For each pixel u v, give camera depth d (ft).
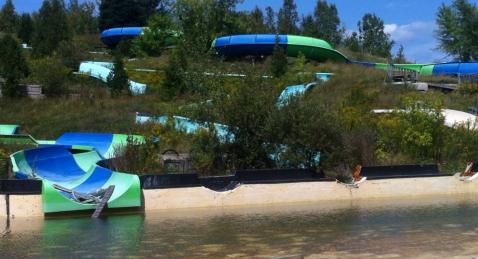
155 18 207.41
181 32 203.62
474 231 46.44
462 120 90.38
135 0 286.46
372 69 163.63
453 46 293.02
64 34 201.87
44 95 116.16
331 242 42.39
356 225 49.49
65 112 104.94
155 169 65.57
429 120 79.25
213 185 61.21
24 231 46.88
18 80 114.83
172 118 81.56
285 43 178.29
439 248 40.06
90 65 148.87
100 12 291.79
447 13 295.89
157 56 200.85
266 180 63.05
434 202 63.82
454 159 79.36
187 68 114.93
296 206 60.59
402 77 145.07
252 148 68.49
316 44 180.04
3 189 52.70
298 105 68.08
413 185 69.56
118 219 52.60
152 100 114.62
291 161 66.85
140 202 56.24
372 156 73.67
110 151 73.41
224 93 71.61
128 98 117.08
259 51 180.75
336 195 65.21
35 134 93.20
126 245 41.50
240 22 223.51
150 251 39.58
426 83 142.00
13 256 38.24
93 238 44.01
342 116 79.61
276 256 37.86
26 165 62.59
